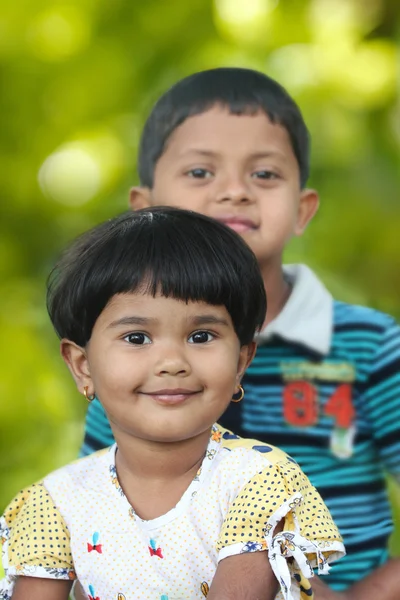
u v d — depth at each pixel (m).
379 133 7.43
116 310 3.28
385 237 7.40
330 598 4.04
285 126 4.60
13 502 3.57
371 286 7.45
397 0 7.54
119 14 7.40
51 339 7.36
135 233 3.35
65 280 3.44
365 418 4.55
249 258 3.40
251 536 3.21
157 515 3.37
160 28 7.36
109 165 7.44
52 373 7.20
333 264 7.42
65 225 7.59
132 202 4.89
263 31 7.26
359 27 7.50
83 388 3.52
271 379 4.52
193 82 4.65
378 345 4.56
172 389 3.23
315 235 7.40
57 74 7.43
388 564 4.29
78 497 3.48
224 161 4.48
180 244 3.31
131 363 3.26
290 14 7.35
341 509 4.47
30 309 7.45
